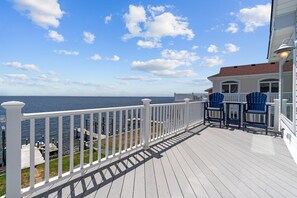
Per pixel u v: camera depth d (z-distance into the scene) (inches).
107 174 95.7
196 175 95.7
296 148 117.0
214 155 128.5
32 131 72.1
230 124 261.4
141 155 126.7
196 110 256.2
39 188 74.6
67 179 89.0
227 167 107.0
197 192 78.7
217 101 256.1
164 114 170.6
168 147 147.1
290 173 100.0
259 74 523.8
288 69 173.8
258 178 93.3
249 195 76.9
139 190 79.6
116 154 116.3
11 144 66.4
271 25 176.7
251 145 155.9
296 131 122.3
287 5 139.4
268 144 159.9
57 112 80.9
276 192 79.6
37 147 422.0
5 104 64.4
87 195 74.9
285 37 189.0
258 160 119.6
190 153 132.3
